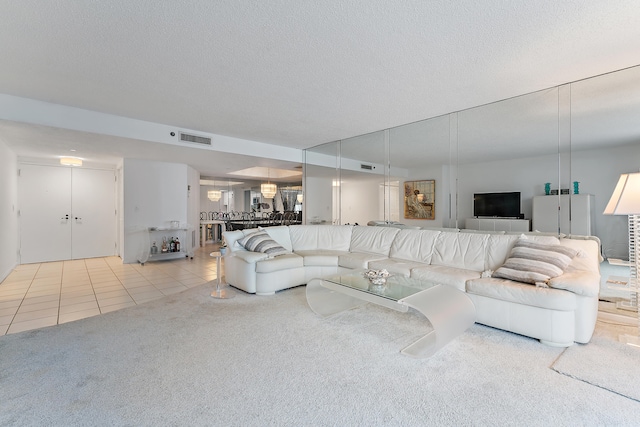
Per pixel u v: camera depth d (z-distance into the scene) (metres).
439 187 4.40
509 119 3.66
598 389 1.79
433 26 2.07
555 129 3.35
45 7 1.85
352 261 3.90
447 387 1.83
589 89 3.07
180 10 1.89
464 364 2.10
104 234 6.88
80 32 2.14
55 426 1.50
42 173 6.15
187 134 4.82
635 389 1.77
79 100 3.53
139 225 6.23
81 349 2.31
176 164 6.71
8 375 1.95
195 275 5.06
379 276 2.93
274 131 5.03
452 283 2.91
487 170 3.93
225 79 2.94
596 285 2.30
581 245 2.85
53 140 4.39
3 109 3.33
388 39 2.23
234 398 1.73
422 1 1.80
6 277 4.86
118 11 1.90
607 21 2.01
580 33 2.16
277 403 1.68
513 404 1.67
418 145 4.57
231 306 3.34
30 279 4.75
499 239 3.29
